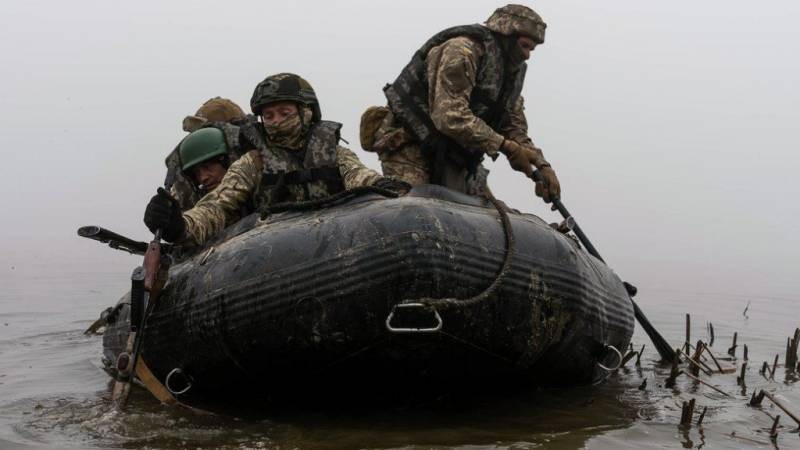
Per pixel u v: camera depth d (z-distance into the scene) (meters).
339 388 3.88
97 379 4.96
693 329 7.68
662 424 3.86
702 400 4.45
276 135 4.45
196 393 4.22
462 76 4.76
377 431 3.63
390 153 5.14
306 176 4.39
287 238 3.81
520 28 4.89
